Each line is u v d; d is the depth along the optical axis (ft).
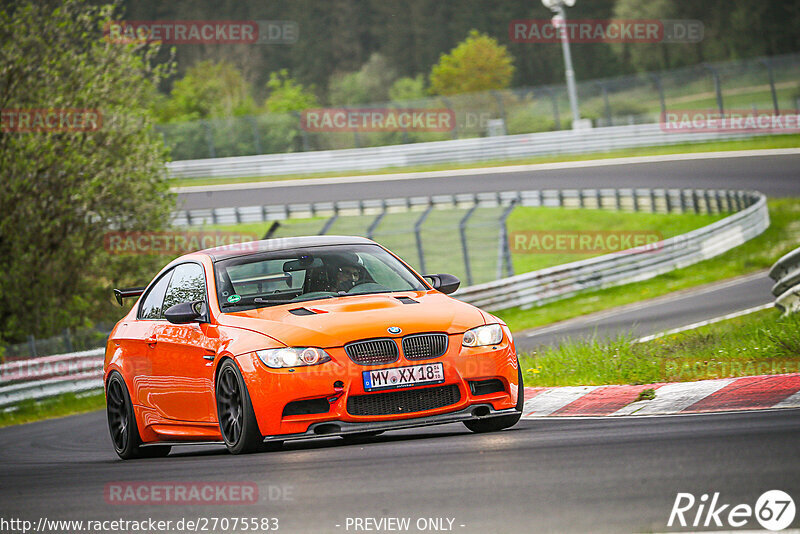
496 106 607.37
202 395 82.07
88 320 272.31
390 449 73.05
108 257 280.10
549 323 253.03
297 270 86.22
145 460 88.89
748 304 208.85
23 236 265.34
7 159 260.42
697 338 125.59
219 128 595.06
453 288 89.10
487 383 78.13
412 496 54.34
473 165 531.09
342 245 90.48
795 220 344.08
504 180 476.13
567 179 461.78
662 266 304.71
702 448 60.90
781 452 57.26
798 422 67.97
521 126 595.06
